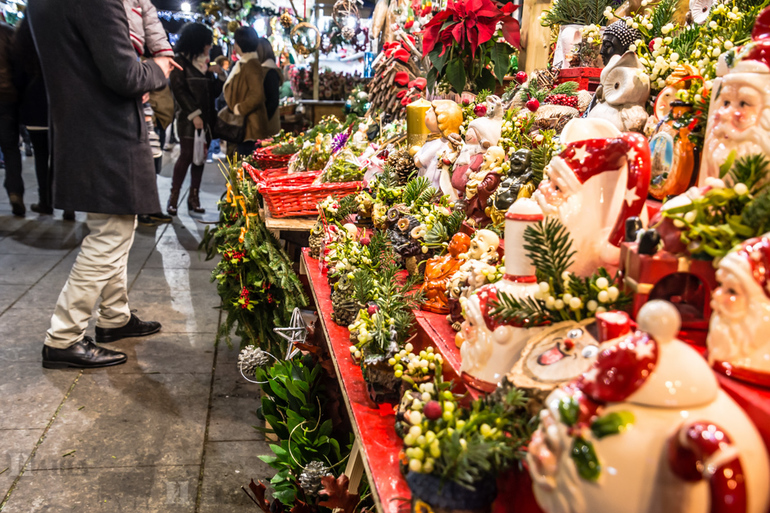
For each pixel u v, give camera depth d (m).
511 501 0.88
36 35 2.85
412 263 1.83
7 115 6.09
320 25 8.31
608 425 0.67
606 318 0.77
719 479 0.61
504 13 2.45
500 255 1.44
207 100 6.60
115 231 3.14
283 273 2.89
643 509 0.66
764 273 0.75
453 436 0.88
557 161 1.01
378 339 1.36
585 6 2.17
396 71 3.37
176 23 10.62
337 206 2.49
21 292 4.38
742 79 0.88
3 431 2.69
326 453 1.92
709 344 0.81
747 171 0.84
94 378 3.21
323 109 6.92
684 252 0.83
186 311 4.25
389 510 1.00
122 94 2.88
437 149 2.12
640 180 0.97
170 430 2.78
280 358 2.96
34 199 7.27
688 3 1.75
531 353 0.94
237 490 2.40
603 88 1.47
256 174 3.57
